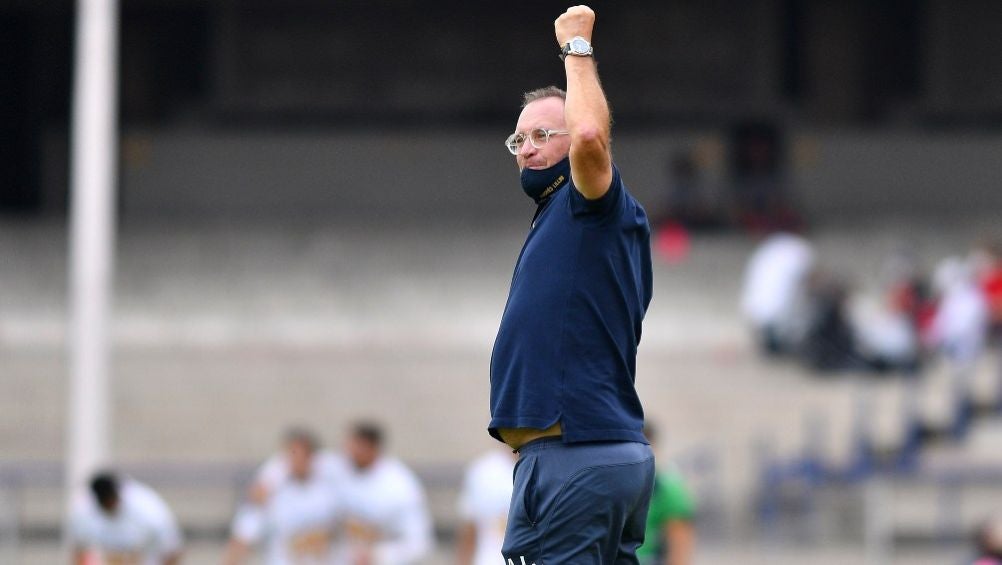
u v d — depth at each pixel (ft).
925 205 387.34
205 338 287.48
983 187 387.96
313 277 316.81
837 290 252.21
